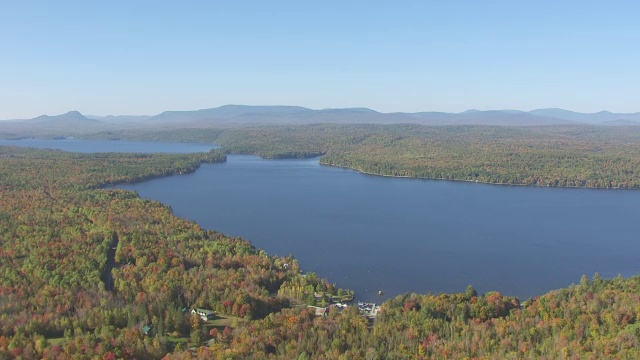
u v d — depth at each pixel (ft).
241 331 572.10
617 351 496.23
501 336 556.10
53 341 555.28
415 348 535.19
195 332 562.66
